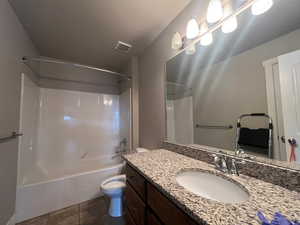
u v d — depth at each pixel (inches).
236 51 38.1
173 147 58.4
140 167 38.9
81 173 72.8
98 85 113.7
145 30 66.9
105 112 114.4
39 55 88.7
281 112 29.6
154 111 73.5
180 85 56.9
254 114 34.3
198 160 45.6
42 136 90.0
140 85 89.1
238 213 19.8
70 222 58.5
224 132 41.1
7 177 51.8
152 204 33.1
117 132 118.2
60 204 66.4
